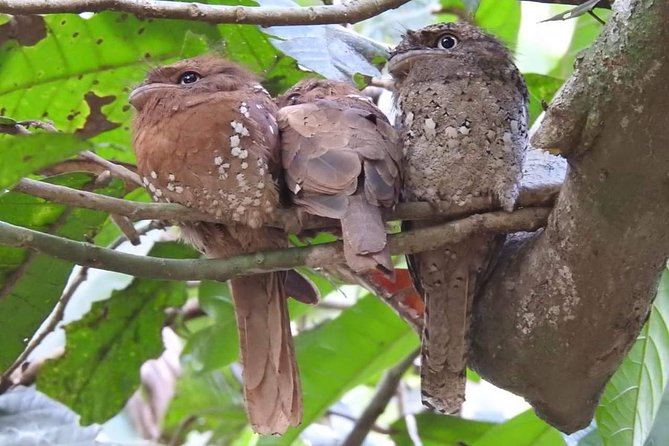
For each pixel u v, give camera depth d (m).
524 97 5.85
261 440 8.40
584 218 4.83
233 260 5.19
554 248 5.06
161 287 8.09
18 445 7.29
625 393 6.45
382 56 6.95
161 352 8.29
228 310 8.41
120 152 7.82
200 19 5.71
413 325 6.38
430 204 5.45
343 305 10.19
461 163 5.50
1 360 6.86
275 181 5.45
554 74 9.16
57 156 3.38
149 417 11.10
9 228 4.93
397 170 5.48
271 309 5.62
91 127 7.63
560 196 5.00
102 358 8.23
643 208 4.66
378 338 8.11
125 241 8.11
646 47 4.37
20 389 7.75
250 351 5.62
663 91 4.38
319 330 8.20
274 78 7.52
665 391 7.09
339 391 8.32
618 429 6.48
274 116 5.66
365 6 5.86
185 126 5.39
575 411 5.66
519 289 5.30
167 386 11.23
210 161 5.34
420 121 5.64
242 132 5.38
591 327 5.11
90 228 6.50
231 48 7.29
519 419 7.60
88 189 6.27
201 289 8.39
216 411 10.73
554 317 5.17
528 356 5.38
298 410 5.51
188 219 5.39
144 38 7.23
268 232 5.46
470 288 5.46
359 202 5.05
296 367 5.58
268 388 5.55
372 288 6.49
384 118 5.90
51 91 7.40
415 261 5.69
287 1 6.77
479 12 8.56
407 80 5.87
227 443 10.74
